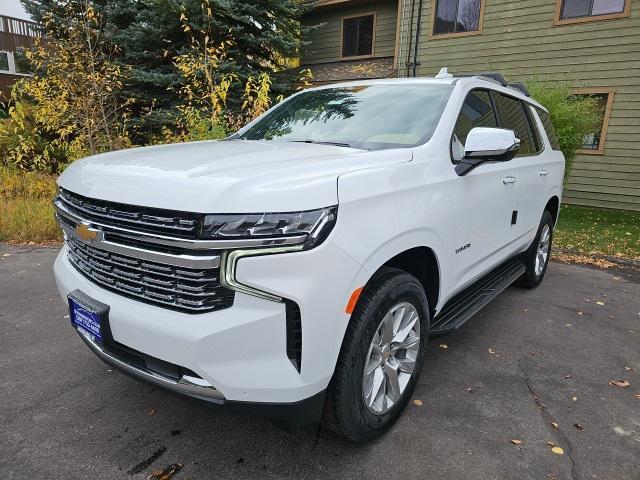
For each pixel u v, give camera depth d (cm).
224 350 178
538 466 226
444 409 272
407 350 256
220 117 755
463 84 321
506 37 1212
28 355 321
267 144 281
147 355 195
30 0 1284
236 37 1185
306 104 354
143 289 197
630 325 412
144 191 188
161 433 244
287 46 1244
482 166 312
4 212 682
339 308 190
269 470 219
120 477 212
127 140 898
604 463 230
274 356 182
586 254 686
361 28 1558
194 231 175
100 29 1081
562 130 973
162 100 1162
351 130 298
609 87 1101
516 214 385
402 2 1355
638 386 306
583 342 373
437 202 253
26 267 518
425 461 227
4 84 1798
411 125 287
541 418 266
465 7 1266
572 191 1202
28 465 218
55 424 249
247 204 174
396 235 216
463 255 296
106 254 207
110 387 285
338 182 193
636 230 898
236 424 253
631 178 1113
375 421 232
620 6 1063
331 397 209
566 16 1132
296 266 176
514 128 400
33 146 925
